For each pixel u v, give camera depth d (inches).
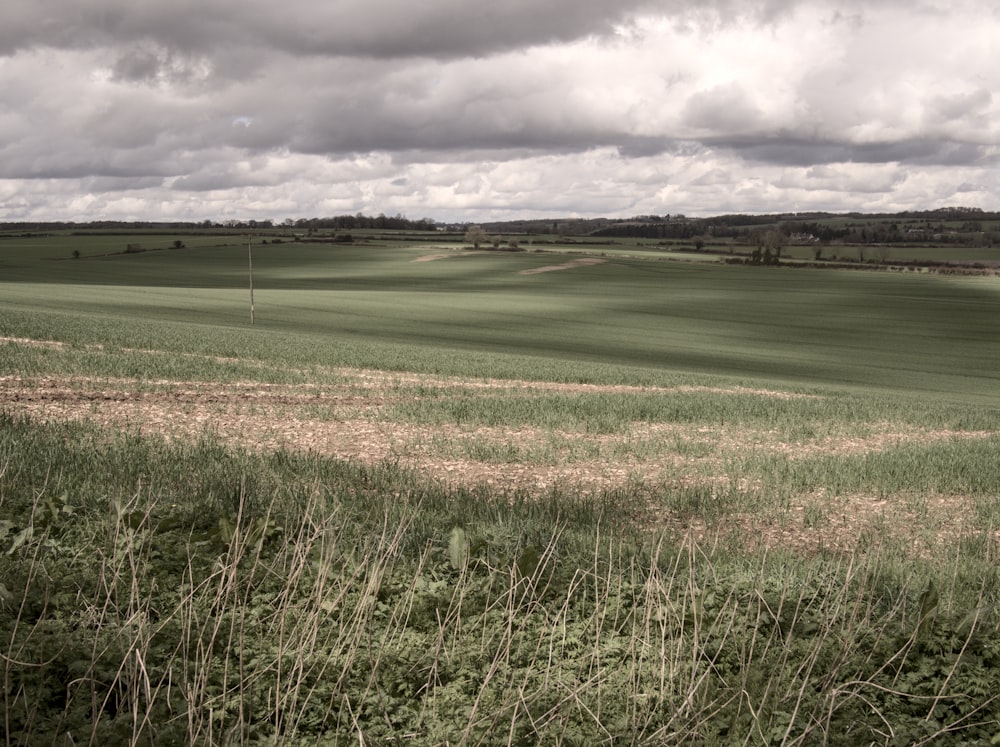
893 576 342.3
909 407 1216.2
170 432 705.6
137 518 315.9
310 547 295.9
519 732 200.2
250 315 2694.4
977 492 633.0
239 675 215.8
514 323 2960.1
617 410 979.9
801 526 512.4
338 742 193.8
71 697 199.2
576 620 266.2
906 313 3535.9
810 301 3900.1
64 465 455.5
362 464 593.9
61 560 278.5
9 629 224.8
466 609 269.4
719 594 293.6
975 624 261.6
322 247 6722.4
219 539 309.0
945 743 209.9
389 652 233.1
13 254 5797.2
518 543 331.3
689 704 204.8
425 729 202.8
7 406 764.6
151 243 6801.2
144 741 180.5
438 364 1496.1
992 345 2822.3
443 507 462.3
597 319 3171.8
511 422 876.0
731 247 7445.9
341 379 1208.8
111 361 1133.7
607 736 201.3
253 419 820.0
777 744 204.1
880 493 607.8
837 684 227.9
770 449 806.5
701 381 1536.7
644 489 594.9
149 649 221.5
